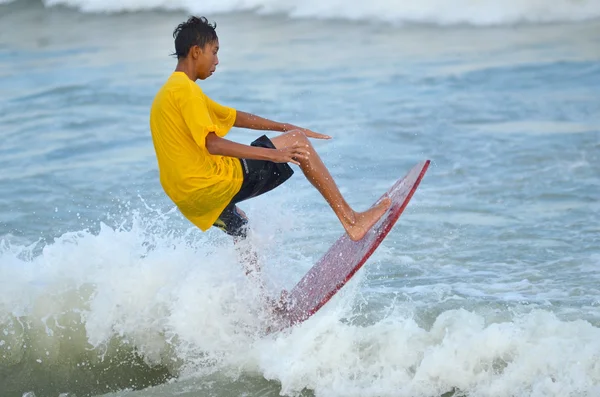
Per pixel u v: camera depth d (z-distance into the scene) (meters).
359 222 16.80
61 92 46.00
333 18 67.19
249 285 17.88
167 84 15.94
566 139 33.66
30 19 74.31
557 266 21.31
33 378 17.69
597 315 17.97
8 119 40.62
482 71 47.47
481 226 24.86
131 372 17.83
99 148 35.28
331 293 16.64
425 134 35.69
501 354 15.69
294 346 16.61
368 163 31.97
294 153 16.16
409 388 15.49
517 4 62.28
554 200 26.92
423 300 19.31
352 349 16.38
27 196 29.00
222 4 72.50
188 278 17.95
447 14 63.53
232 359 17.06
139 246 19.59
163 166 16.27
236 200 16.92
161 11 74.81
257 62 52.72
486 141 34.19
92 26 70.19
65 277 18.84
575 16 61.06
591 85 42.66
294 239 23.95
